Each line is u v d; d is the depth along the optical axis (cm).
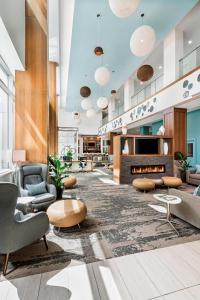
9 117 485
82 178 816
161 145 739
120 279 186
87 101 783
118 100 1461
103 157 1414
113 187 622
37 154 450
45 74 454
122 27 532
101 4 448
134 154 705
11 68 438
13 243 195
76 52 668
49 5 499
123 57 711
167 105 737
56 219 280
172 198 301
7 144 486
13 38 352
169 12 482
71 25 536
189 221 298
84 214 304
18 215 231
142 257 221
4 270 194
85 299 163
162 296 166
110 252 232
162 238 266
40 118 451
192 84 605
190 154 867
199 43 771
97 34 562
